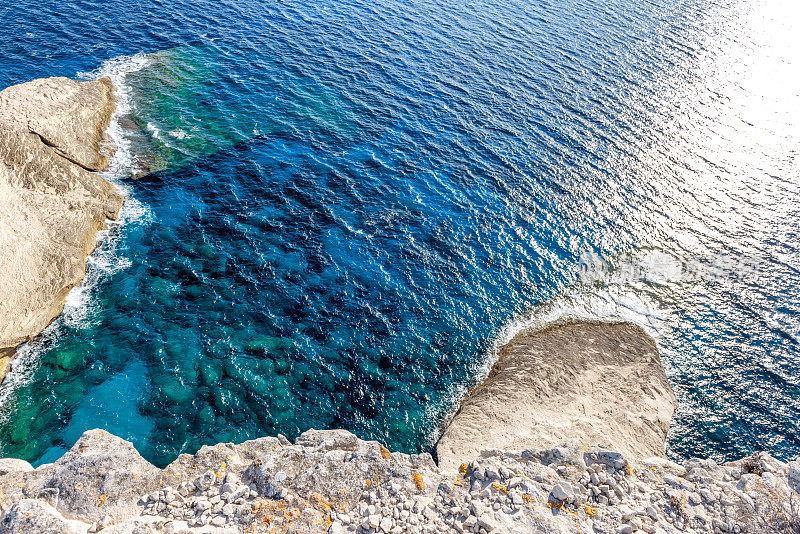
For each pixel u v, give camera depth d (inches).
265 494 709.9
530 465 772.0
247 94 1987.0
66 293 1298.0
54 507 664.4
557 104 2097.7
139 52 2146.9
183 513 674.2
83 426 1057.5
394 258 1472.7
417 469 781.3
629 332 1381.6
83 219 1414.9
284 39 2343.8
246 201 1573.6
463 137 1903.3
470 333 1342.3
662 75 2322.8
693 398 1242.0
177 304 1300.4
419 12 2699.3
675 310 1438.2
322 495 716.7
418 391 1211.2
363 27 2506.2
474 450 1060.5
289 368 1203.9
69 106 1669.5
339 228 1526.8
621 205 1700.3
